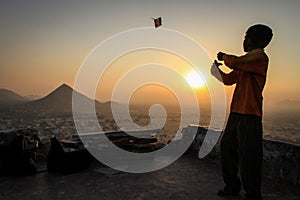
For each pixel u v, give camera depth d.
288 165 2.30
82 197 1.98
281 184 2.31
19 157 2.50
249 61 1.75
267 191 2.15
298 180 2.20
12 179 2.41
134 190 2.14
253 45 1.86
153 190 2.14
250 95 1.81
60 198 1.96
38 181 2.36
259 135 1.77
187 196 2.01
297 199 1.97
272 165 2.46
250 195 1.77
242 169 1.79
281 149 2.41
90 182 2.34
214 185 2.28
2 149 2.54
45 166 2.83
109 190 2.14
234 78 1.98
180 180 2.42
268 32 1.82
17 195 2.01
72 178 2.45
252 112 1.79
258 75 1.81
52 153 2.62
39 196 1.99
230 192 2.01
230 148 1.97
